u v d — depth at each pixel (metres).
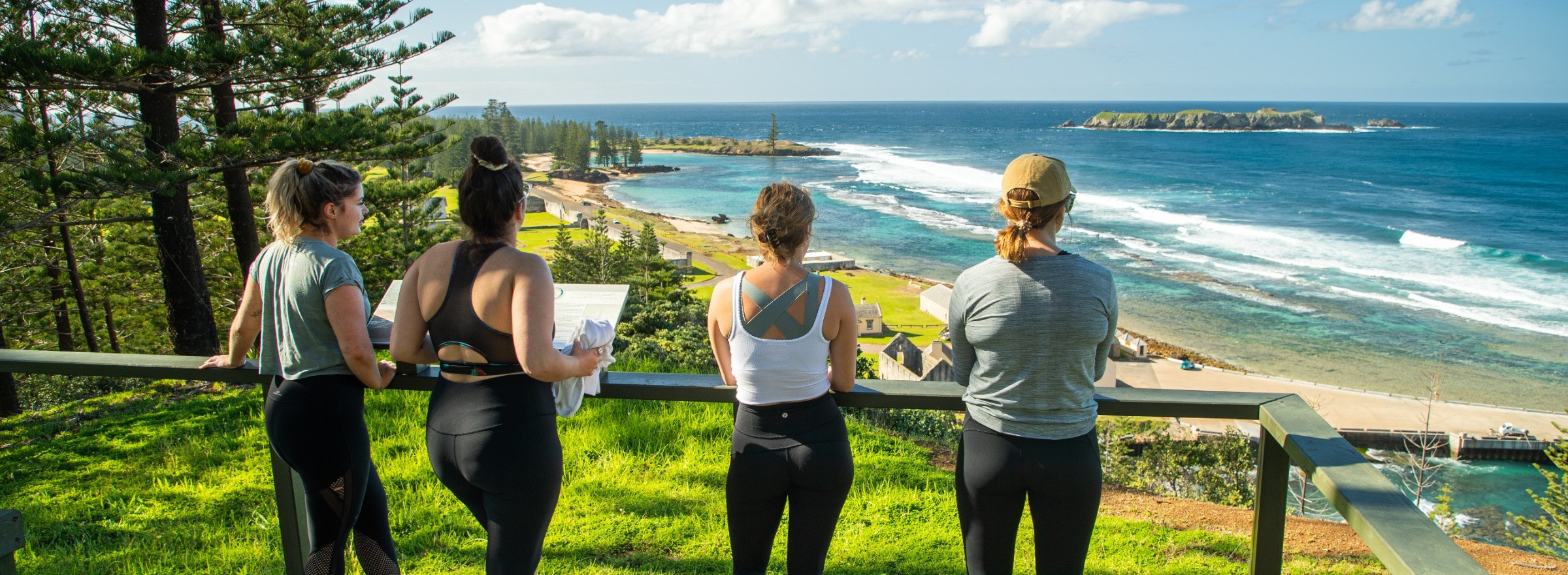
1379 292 43.44
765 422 1.96
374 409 4.89
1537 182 86.44
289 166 2.01
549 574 2.86
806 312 1.91
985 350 1.93
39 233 14.59
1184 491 13.41
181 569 2.97
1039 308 1.83
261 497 3.69
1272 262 50.44
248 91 11.66
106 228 16.36
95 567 3.00
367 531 2.29
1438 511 18.66
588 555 3.01
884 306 46.44
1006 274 1.89
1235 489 13.47
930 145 177.38
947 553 3.17
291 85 11.45
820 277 1.96
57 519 3.48
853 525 3.48
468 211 1.85
